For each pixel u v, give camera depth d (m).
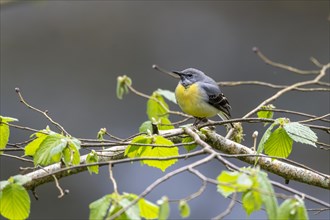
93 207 5.15
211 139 7.86
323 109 17.05
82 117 17.58
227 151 7.92
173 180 16.30
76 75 18.53
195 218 15.75
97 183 16.41
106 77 18.59
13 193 5.79
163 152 6.88
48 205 16.00
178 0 19.98
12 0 12.25
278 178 15.44
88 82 18.41
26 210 5.83
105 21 19.48
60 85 18.23
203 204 15.93
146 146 6.74
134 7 19.81
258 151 6.66
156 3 19.89
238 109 17.42
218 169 16.12
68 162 6.30
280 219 4.93
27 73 18.30
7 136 7.02
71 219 15.99
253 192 5.01
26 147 6.77
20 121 17.16
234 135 8.92
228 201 15.72
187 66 18.81
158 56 19.05
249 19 19.55
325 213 15.57
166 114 9.41
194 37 19.28
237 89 17.70
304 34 19.22
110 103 17.97
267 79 18.36
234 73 18.67
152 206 5.28
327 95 17.20
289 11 19.58
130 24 19.48
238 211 15.46
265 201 4.94
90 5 19.61
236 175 5.05
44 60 18.66
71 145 6.34
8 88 17.92
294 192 5.03
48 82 18.25
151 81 18.58
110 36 19.25
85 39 19.14
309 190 15.61
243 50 19.00
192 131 7.04
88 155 6.58
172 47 19.17
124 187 16.39
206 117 10.59
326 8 19.39
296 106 17.23
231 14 19.67
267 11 19.61
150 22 19.61
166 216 4.76
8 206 5.81
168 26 19.53
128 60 18.92
